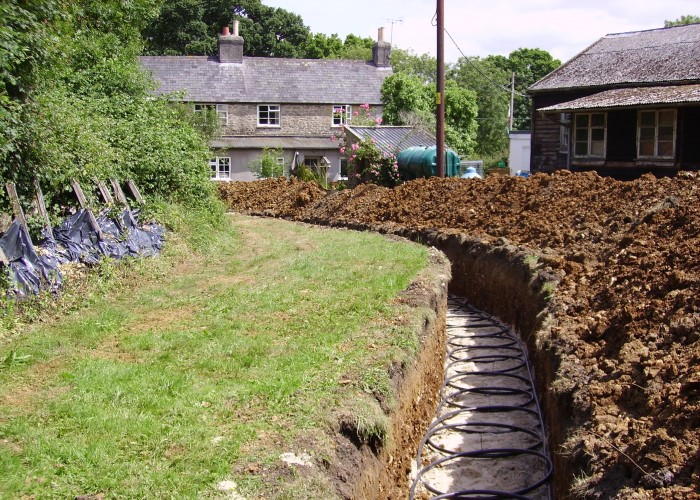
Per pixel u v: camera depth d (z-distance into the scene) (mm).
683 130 21734
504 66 79812
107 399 5566
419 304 8359
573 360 6340
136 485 4277
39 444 4758
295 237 15000
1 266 7945
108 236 10305
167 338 7223
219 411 5309
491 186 15883
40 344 7004
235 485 4254
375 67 42875
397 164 22969
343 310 8180
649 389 5059
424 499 6293
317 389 5676
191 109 35469
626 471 4270
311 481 4359
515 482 6566
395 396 6035
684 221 8961
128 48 19219
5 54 8828
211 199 15477
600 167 24125
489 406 8133
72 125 10914
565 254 10516
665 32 28453
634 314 6496
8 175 9266
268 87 40469
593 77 26656
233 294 9141
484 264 12328
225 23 55312
